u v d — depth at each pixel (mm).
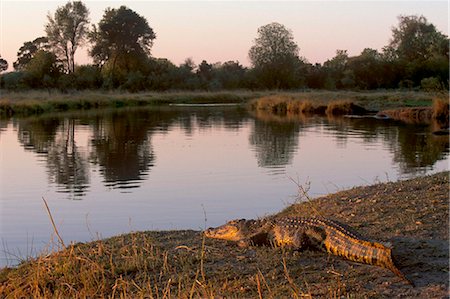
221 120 36844
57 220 11383
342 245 7023
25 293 6863
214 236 8375
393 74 83250
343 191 10883
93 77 70500
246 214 11516
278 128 30891
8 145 23688
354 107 42438
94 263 7113
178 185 14797
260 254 7438
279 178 15555
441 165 17344
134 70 77750
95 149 22516
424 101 48781
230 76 86000
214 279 6699
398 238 7559
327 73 85875
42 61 68562
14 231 10570
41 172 17125
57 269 7211
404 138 25125
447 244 7207
